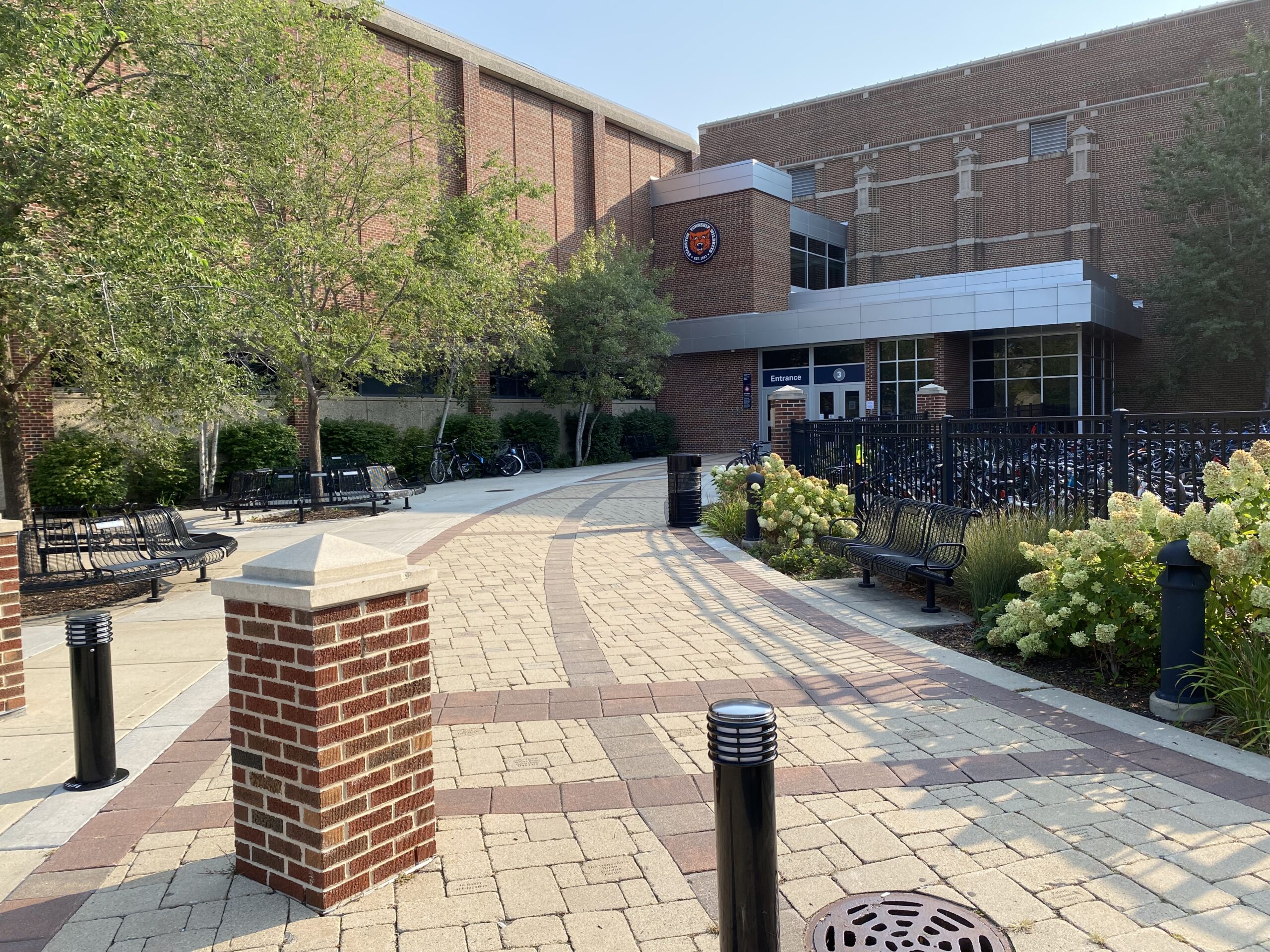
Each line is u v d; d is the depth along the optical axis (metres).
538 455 27.47
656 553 10.73
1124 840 3.44
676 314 31.12
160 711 5.22
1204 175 29.56
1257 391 29.50
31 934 2.96
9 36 7.96
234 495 15.20
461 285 17.27
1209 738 4.48
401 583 3.32
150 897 3.19
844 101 38.38
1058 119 33.72
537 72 31.03
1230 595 4.95
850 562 9.28
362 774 3.20
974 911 3.00
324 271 15.60
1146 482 7.32
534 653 6.41
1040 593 5.71
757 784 2.44
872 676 5.66
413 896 3.18
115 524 8.71
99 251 7.83
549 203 31.42
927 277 33.56
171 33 11.05
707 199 33.16
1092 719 4.79
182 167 9.09
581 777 4.20
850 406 30.16
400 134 19.09
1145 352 31.55
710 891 3.18
